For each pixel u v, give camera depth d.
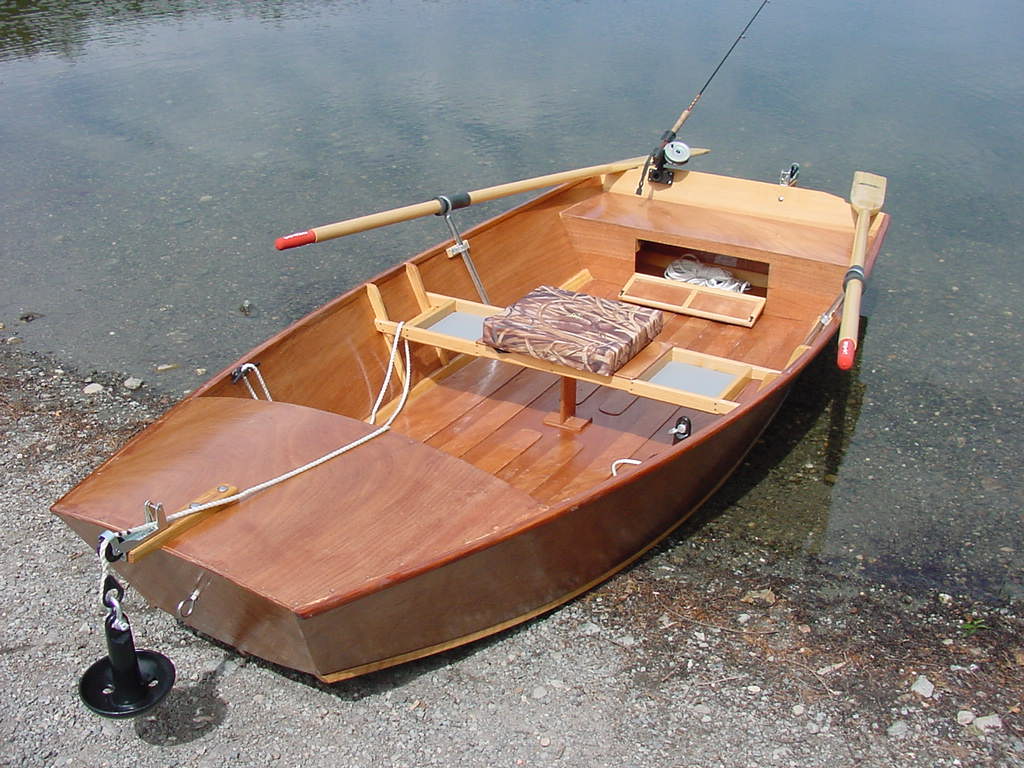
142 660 2.79
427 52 12.05
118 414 5.00
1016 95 10.05
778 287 5.05
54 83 10.89
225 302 6.26
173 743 3.06
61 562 3.87
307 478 3.08
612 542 3.54
